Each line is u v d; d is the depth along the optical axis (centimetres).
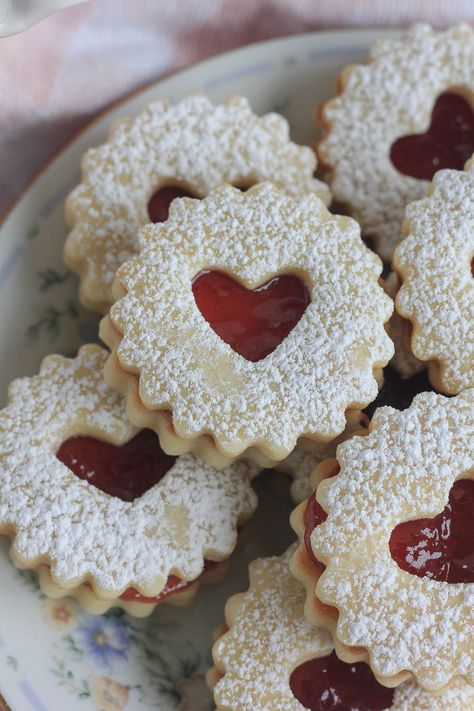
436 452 37
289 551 39
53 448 39
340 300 38
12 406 39
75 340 42
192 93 42
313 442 38
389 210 42
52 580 38
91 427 39
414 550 37
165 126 41
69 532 38
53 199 42
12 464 39
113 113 43
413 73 42
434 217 39
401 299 39
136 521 39
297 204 39
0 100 42
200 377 38
